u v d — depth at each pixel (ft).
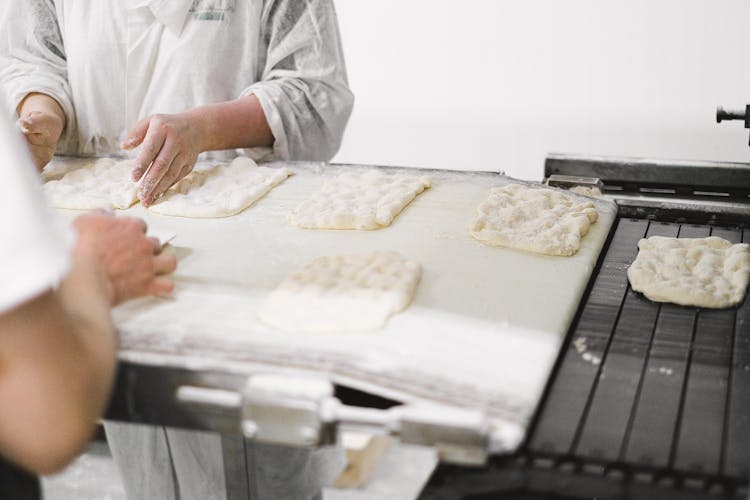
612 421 3.27
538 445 3.15
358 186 5.66
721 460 3.04
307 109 6.43
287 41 6.41
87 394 2.71
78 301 2.94
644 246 4.83
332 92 6.55
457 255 4.60
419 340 3.64
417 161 14.93
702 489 2.92
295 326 3.69
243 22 6.41
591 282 4.49
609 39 15.51
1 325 2.49
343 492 8.05
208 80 6.41
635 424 3.25
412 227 5.00
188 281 4.24
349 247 4.72
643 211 5.38
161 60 6.39
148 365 3.42
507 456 3.11
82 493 7.33
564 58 15.84
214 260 4.54
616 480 2.98
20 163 2.48
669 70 15.35
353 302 3.89
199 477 5.86
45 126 5.88
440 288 4.19
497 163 14.58
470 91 16.53
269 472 5.43
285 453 5.37
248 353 3.48
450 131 15.69
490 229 4.81
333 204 5.27
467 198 5.48
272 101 6.23
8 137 2.48
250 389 3.17
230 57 6.49
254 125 6.22
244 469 4.76
